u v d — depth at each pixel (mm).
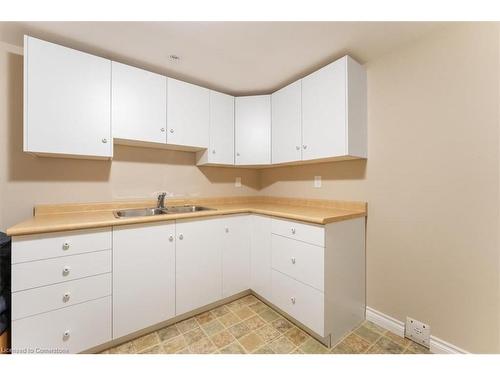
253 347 1410
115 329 1382
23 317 1130
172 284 1602
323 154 1668
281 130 2051
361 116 1650
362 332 1561
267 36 1420
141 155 2010
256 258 1945
